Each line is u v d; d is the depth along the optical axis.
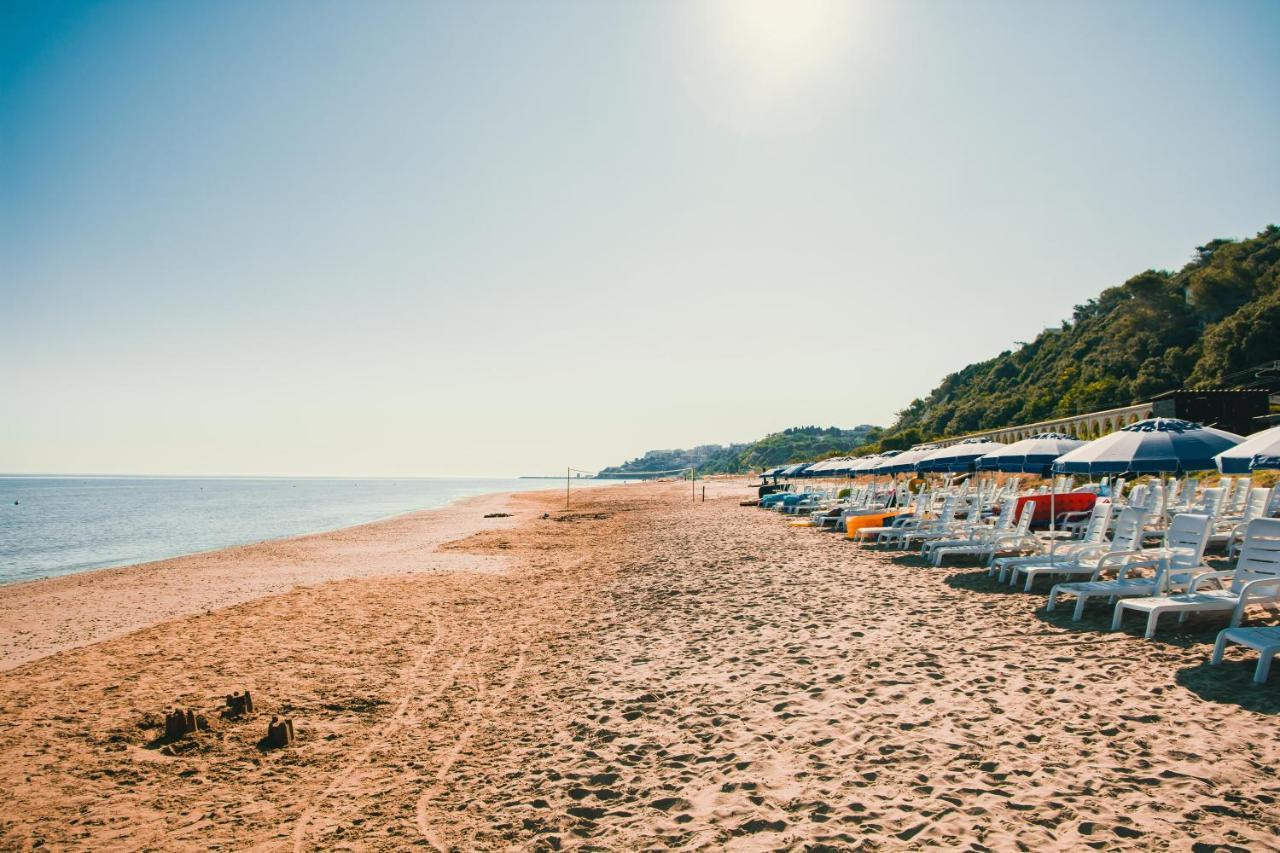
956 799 4.17
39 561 24.83
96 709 7.47
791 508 30.69
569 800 4.76
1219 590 7.70
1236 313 61.81
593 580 14.75
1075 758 4.54
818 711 5.95
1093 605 8.62
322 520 45.16
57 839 4.65
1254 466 7.27
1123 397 70.94
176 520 46.25
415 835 4.43
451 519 39.94
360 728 6.55
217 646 10.10
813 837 3.92
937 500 19.55
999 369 116.94
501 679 7.89
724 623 9.62
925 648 7.49
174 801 5.16
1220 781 4.03
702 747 5.45
